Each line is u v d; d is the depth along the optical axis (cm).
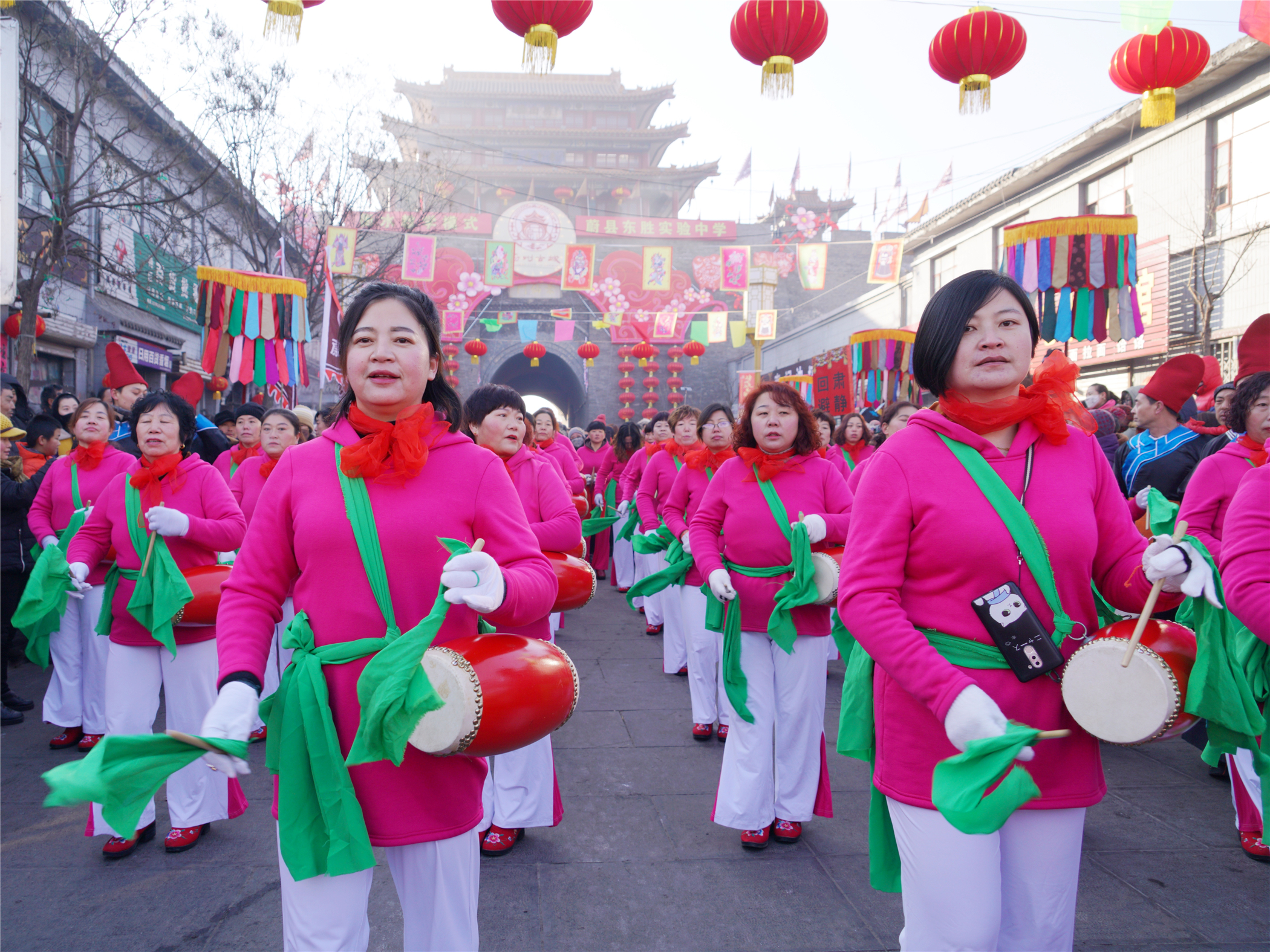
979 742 139
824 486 338
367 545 164
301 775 160
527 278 2434
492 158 4556
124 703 316
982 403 179
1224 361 1308
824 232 3341
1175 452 464
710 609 343
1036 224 694
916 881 170
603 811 357
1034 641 162
